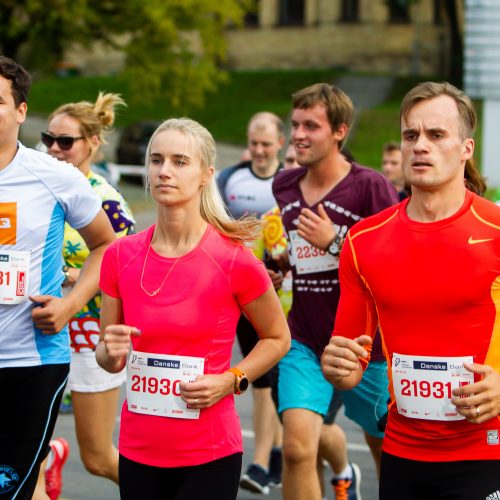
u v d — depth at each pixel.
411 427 8.69
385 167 22.31
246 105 87.69
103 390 12.35
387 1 96.19
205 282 8.86
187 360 8.82
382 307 8.77
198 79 61.53
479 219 8.53
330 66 104.88
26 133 77.94
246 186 17.75
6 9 57.75
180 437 8.80
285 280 15.16
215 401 8.79
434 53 100.81
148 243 9.09
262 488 14.65
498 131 57.12
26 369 10.01
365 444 17.22
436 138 8.52
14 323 9.98
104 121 13.45
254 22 107.81
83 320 12.25
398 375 8.70
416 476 8.65
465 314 8.45
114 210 12.71
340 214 12.35
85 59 108.44
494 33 56.25
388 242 8.73
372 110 82.06
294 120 12.48
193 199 8.97
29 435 10.06
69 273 12.45
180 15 60.38
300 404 11.60
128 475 8.98
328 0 104.56
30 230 10.01
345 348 8.73
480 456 8.45
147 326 8.85
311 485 11.32
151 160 9.00
